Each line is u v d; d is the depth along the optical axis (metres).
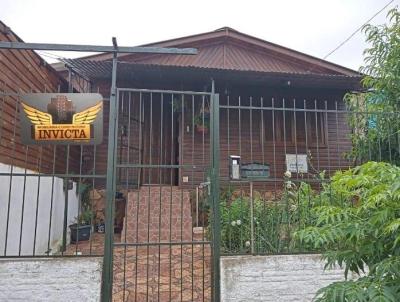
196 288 3.84
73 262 3.08
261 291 3.27
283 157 8.12
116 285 3.87
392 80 4.91
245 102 8.29
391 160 4.36
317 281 3.35
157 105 8.14
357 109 5.03
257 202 4.90
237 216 4.56
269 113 8.31
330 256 2.11
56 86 6.61
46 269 3.04
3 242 3.99
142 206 6.45
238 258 3.29
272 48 9.25
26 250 4.64
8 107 4.27
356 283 1.77
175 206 6.46
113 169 3.20
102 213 7.14
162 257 4.93
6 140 4.19
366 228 1.90
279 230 4.02
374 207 1.89
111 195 3.16
